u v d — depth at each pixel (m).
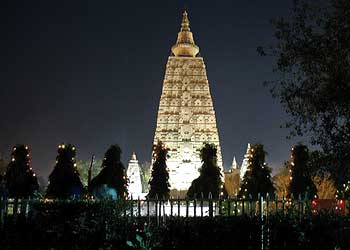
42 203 20.25
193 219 20.05
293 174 47.53
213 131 102.00
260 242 19.73
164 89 104.38
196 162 100.19
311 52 22.50
